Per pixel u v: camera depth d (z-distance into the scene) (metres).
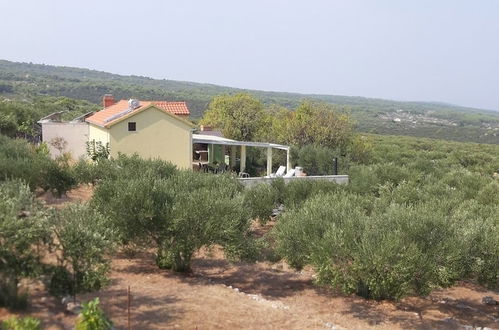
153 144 29.83
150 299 10.95
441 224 12.41
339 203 14.06
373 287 12.00
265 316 10.66
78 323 7.27
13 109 44.62
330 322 11.09
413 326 11.34
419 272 11.68
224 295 11.97
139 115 29.27
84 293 9.59
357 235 12.27
